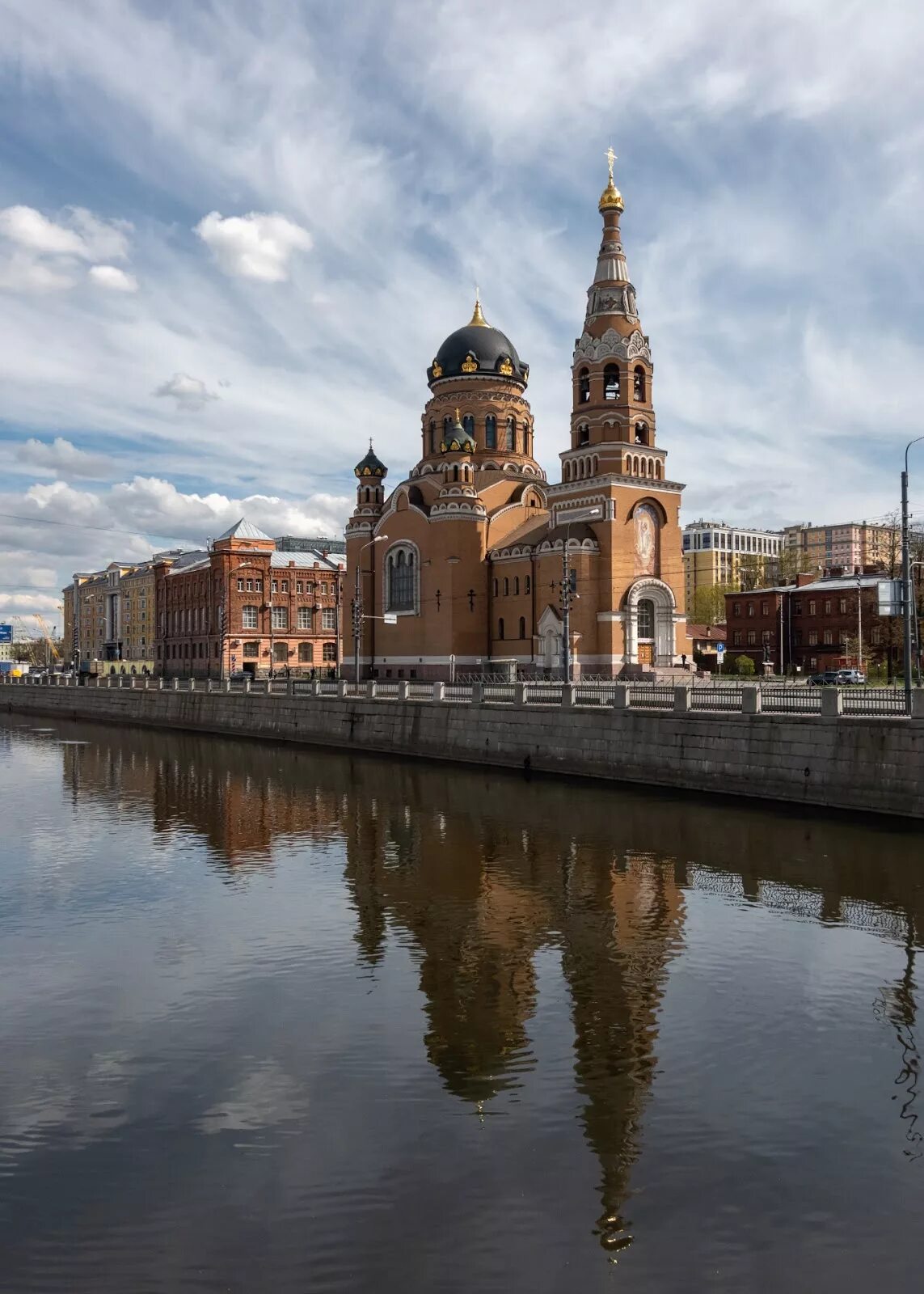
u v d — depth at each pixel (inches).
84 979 761.0
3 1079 585.0
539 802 1529.3
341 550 6063.0
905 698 1291.8
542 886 1022.4
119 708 3649.1
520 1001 698.2
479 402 3516.2
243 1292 387.5
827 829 1237.7
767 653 3863.2
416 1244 416.8
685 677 2824.8
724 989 715.4
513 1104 541.3
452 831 1326.3
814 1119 518.6
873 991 707.4
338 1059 604.1
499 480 3425.2
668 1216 433.1
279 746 2586.1
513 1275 394.6
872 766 1312.7
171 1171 479.5
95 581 7657.5
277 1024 663.1
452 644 3159.5
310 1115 533.6
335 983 743.1
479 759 1998.0
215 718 3043.8
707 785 1534.2
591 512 2832.2
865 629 3870.6
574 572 2795.3
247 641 4726.9
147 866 1165.1
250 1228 430.3
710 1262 399.9
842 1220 428.5
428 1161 482.3
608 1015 669.3
